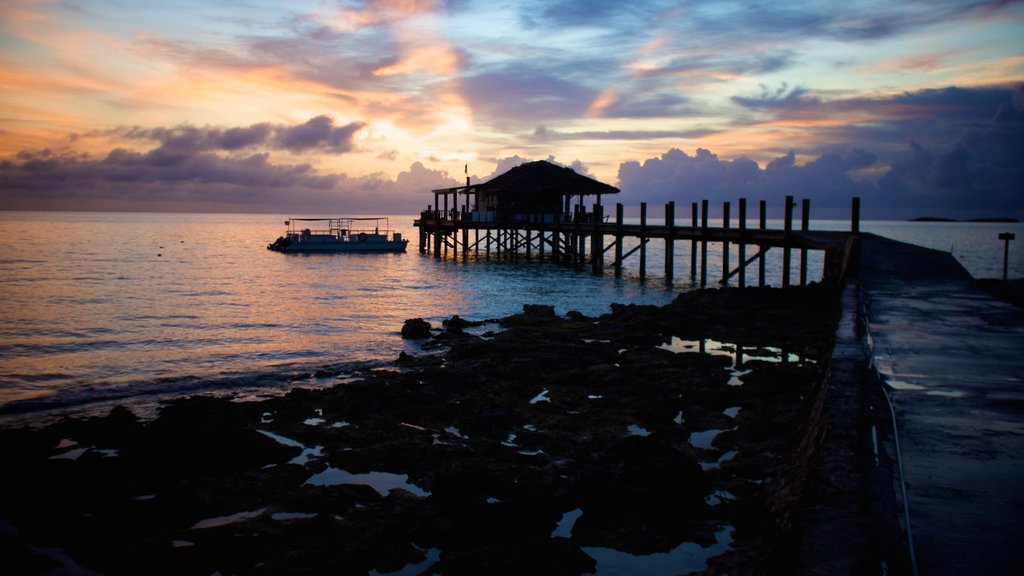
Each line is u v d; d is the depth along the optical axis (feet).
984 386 26.71
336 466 34.73
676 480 28.53
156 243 299.58
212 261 193.77
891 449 20.10
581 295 116.98
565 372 53.31
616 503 27.63
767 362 56.18
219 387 53.93
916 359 30.96
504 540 25.99
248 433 36.68
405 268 171.42
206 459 34.68
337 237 222.07
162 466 33.81
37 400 50.29
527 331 73.51
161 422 38.99
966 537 15.14
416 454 35.58
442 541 26.20
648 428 39.83
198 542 26.27
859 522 14.74
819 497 16.14
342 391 46.60
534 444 37.35
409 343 73.15
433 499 29.27
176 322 88.63
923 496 17.21
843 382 25.04
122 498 30.91
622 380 50.01
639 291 122.31
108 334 79.87
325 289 126.41
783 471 27.07
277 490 31.58
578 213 179.63
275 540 26.55
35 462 33.60
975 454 19.88
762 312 80.33
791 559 14.75
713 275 161.07
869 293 49.60
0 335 78.84
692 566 23.86
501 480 29.27
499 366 55.16
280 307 102.83
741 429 37.73
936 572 13.76
